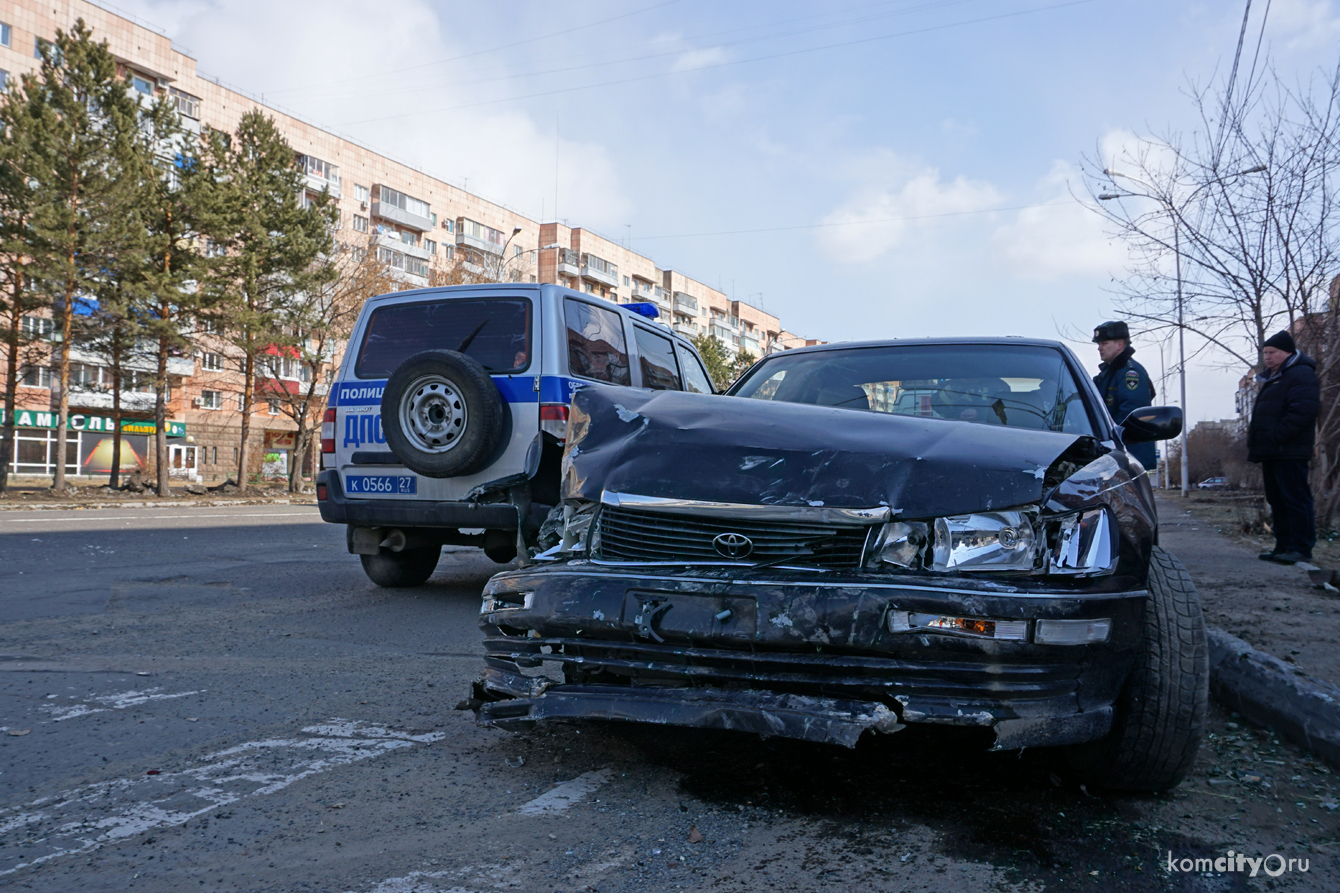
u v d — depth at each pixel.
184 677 4.05
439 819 2.48
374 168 61.44
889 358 4.10
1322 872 2.21
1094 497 2.53
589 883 2.11
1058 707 2.35
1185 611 2.64
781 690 2.48
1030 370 3.82
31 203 27.00
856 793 2.69
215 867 2.18
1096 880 2.15
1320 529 9.22
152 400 45.22
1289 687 3.32
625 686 2.66
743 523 2.67
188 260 31.38
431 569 6.96
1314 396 7.15
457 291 6.12
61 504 23.84
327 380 39.03
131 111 29.12
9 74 40.38
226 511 20.28
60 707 3.55
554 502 5.78
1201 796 2.71
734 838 2.36
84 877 2.12
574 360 5.97
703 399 3.46
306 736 3.21
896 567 2.48
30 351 29.41
